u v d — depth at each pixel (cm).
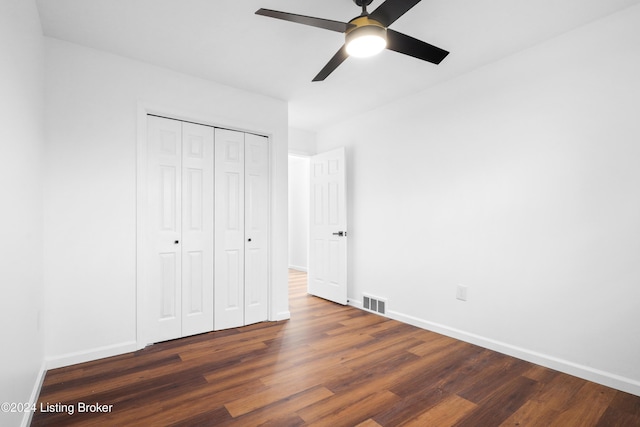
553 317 224
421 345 265
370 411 173
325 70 207
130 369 220
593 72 207
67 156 227
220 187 303
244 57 252
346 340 276
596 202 206
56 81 224
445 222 292
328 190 415
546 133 228
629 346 193
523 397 187
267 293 331
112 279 242
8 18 135
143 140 257
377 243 359
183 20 204
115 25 210
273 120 331
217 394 189
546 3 188
